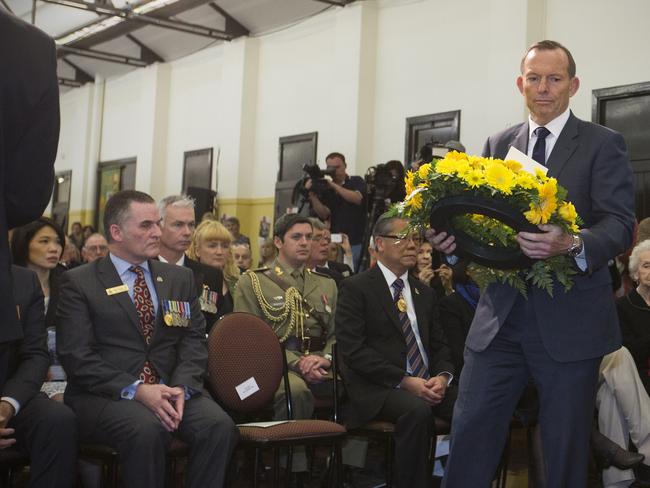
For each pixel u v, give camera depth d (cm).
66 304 315
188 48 1268
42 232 378
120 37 1352
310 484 410
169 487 333
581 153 241
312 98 1030
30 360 310
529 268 236
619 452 363
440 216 228
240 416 368
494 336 244
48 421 289
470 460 249
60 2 1080
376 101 933
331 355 397
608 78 718
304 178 743
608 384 376
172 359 328
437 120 859
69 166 1605
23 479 383
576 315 237
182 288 337
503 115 777
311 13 1034
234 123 1139
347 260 709
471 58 827
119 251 328
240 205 1130
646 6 693
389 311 388
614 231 228
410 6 899
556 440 238
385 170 658
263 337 358
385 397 362
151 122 1327
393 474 367
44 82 170
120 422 291
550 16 762
